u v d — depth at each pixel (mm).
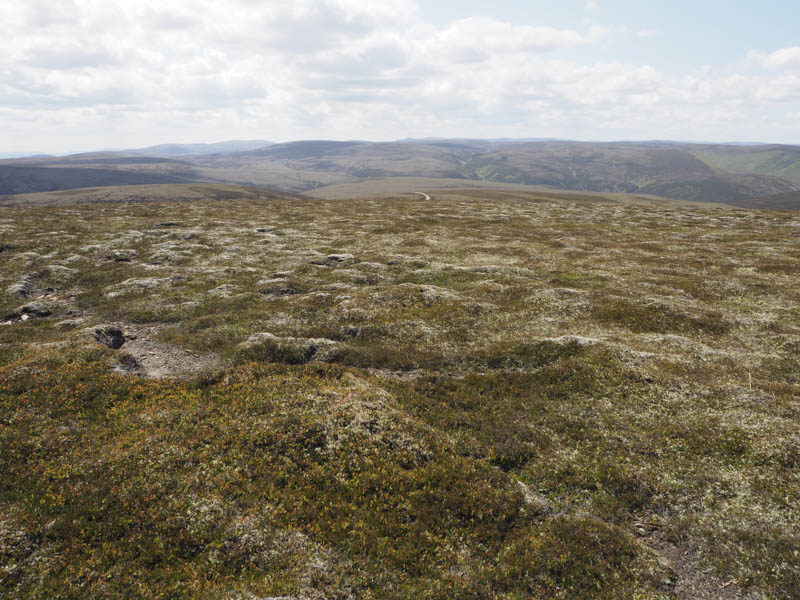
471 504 17703
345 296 43094
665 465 20469
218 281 48938
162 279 49094
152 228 78000
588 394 26359
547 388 27141
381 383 27062
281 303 42000
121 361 27500
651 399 25156
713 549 16297
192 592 13383
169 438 19734
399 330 35594
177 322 38250
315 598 13336
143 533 15117
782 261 56000
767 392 24969
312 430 20656
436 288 45438
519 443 22422
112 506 15977
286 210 108938
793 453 19672
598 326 36375
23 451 18391
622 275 51000
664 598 14484
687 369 28141
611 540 16500
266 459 18938
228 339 33500
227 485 17281
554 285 47156
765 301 41969
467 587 14500
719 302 42000
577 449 22078
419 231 80562
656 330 35469
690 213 112875
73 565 13922
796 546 15797
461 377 29391
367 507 17297
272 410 22031
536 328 36062
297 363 29859
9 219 80750
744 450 20516
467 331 35719
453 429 23500
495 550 16141
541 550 15984
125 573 13875
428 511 17344
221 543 14922
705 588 14953
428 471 19219
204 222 85312
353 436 20562
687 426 22609
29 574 13531
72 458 18188
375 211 108875
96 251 60094
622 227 87562
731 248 66188
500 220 95188
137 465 17875
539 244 68625
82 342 28844
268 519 16047
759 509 17562
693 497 18672
